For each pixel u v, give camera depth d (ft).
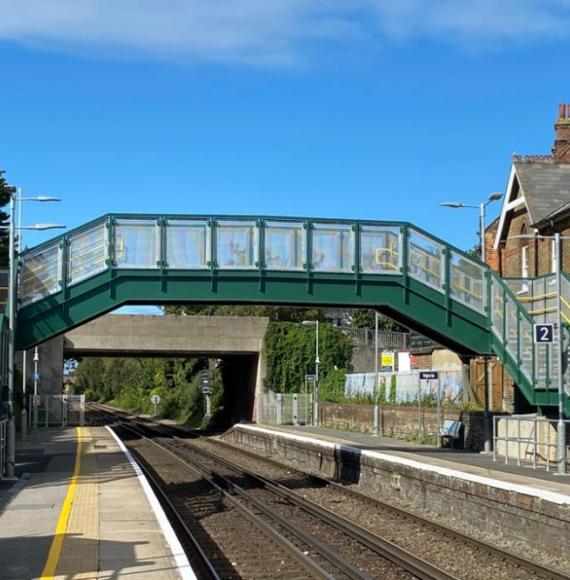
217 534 48.75
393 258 71.97
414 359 155.33
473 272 73.36
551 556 41.27
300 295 70.08
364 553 43.01
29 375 171.53
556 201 98.02
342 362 170.30
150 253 68.85
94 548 34.86
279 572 37.88
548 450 59.41
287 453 106.42
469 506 51.67
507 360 70.28
